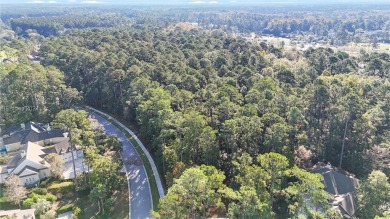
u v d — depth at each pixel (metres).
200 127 68.19
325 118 79.50
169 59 125.62
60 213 64.81
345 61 122.12
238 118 69.62
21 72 103.44
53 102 104.12
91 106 119.38
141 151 86.50
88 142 79.94
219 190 51.47
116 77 108.25
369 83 92.62
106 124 104.62
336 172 66.69
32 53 184.88
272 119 70.75
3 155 83.31
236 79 101.44
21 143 86.88
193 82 98.12
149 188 70.50
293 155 68.31
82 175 73.81
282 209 59.53
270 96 83.94
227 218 54.97
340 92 80.44
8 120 99.44
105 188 64.38
